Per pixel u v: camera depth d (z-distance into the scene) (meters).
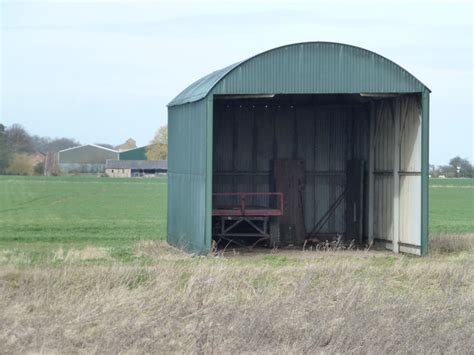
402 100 35.34
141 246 37.53
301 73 33.19
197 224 33.81
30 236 44.91
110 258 31.98
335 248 36.12
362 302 19.33
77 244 40.34
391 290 23.67
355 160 39.81
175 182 39.03
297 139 40.69
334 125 40.75
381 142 37.88
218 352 16.36
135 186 123.31
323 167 40.72
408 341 16.88
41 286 23.06
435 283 24.97
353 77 33.31
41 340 17.44
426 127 33.31
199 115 33.81
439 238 38.19
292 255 34.16
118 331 17.44
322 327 17.45
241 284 23.38
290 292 21.47
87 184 129.88
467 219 61.12
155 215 63.56
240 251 36.25
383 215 37.53
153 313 18.95
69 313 19.39
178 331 17.91
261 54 32.97
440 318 18.45
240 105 40.53
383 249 36.94
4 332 17.69
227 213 36.44
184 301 19.70
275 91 33.09
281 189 40.16
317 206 40.75
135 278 24.64
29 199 86.69
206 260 30.39
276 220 37.31
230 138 40.56
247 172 40.59
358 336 17.06
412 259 32.00
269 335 17.52
